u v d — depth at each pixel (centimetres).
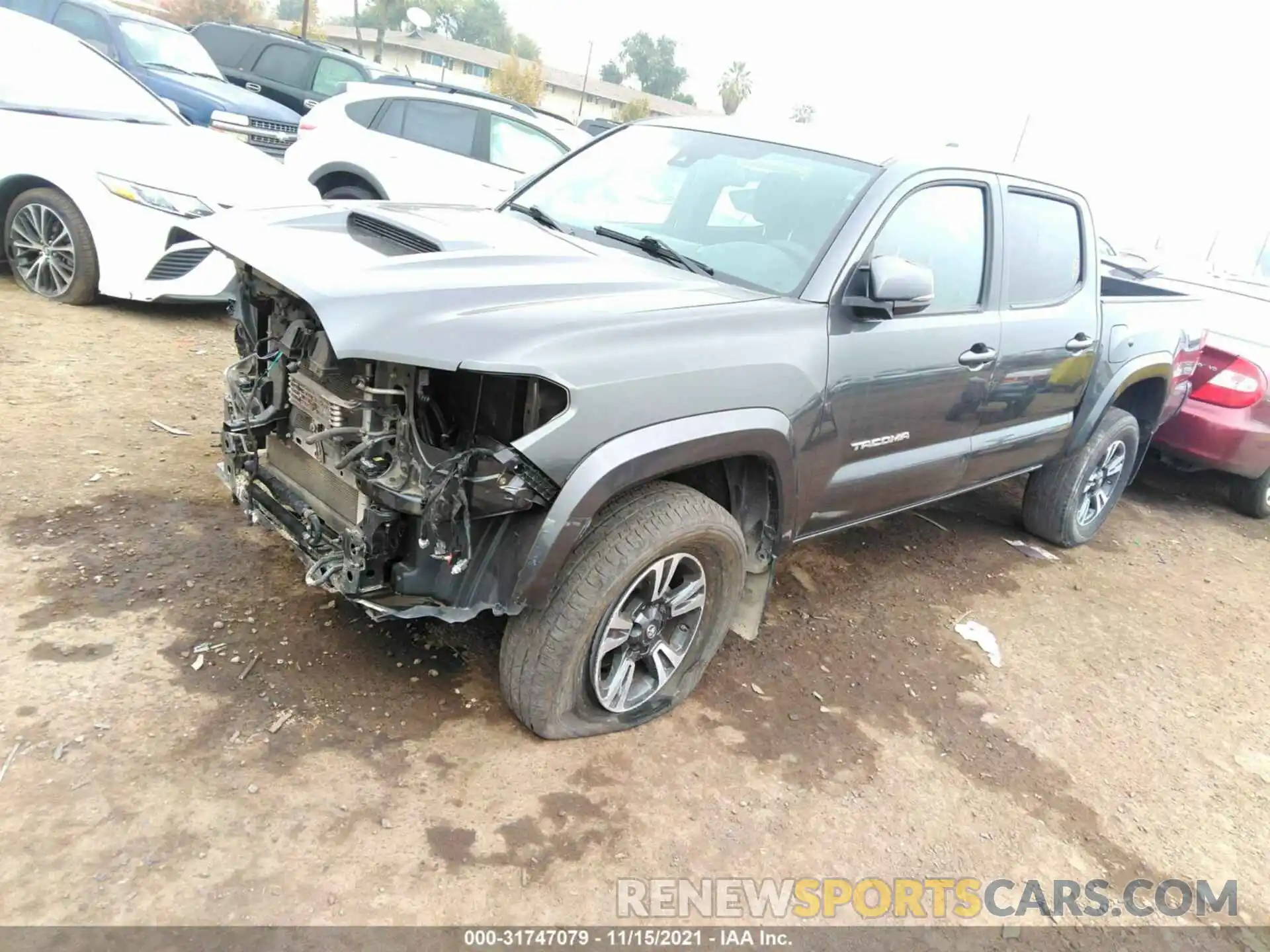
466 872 236
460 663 314
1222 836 313
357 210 312
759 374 282
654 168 375
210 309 658
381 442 239
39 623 289
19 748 242
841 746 319
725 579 303
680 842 261
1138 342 494
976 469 418
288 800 244
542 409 239
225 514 372
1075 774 331
